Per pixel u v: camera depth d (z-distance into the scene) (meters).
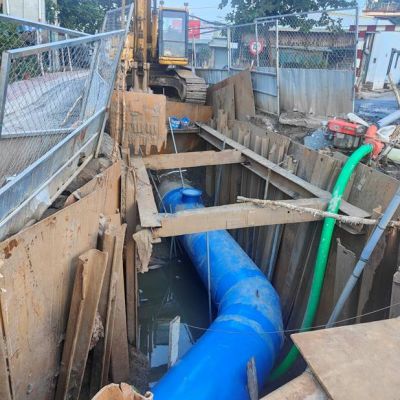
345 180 5.64
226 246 6.91
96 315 4.26
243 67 12.57
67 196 4.39
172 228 5.15
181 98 12.70
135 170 6.32
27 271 3.29
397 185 5.04
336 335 2.65
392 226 4.70
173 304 7.88
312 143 7.50
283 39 14.59
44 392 3.86
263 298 5.60
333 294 5.73
